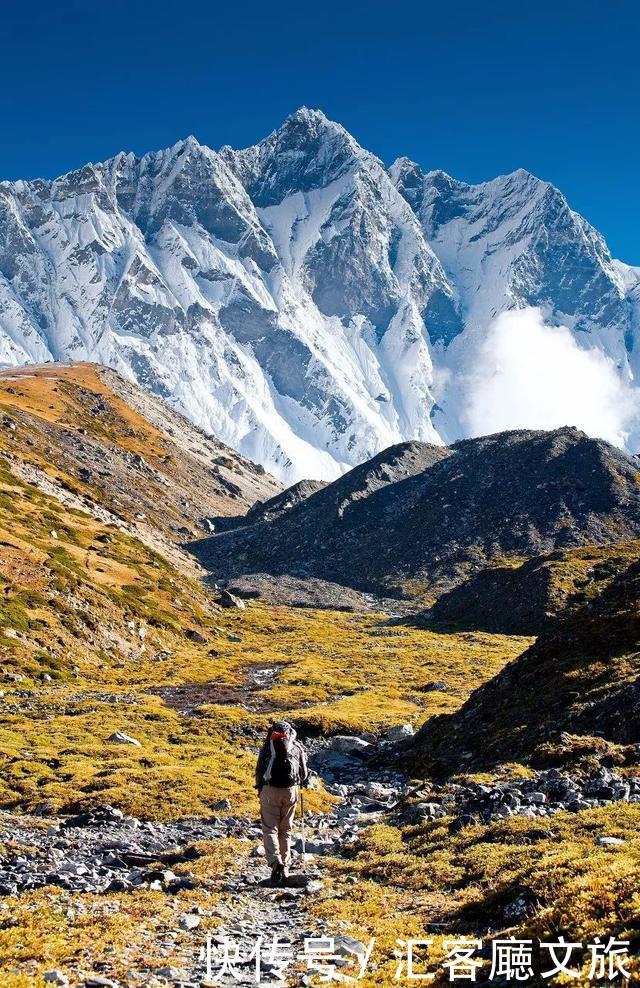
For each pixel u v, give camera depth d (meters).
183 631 133.50
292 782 19.50
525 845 20.41
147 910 16.95
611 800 25.02
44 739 53.34
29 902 17.31
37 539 136.62
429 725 51.66
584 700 38.72
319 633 162.50
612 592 52.09
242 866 22.38
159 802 33.81
